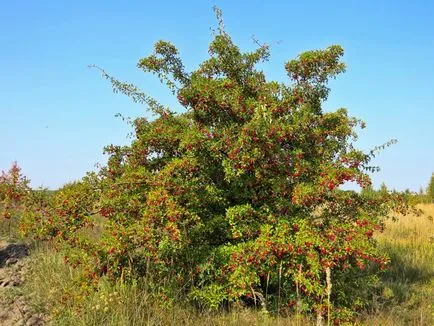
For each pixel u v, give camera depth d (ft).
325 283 22.26
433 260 38.78
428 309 24.73
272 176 23.43
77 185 24.38
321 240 21.06
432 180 116.67
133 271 22.68
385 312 23.97
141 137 25.11
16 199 24.86
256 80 25.40
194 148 22.50
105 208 22.25
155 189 21.54
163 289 21.04
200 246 22.97
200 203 22.97
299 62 24.66
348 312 21.94
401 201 23.84
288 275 22.47
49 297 21.68
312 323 21.71
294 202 21.90
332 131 24.09
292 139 23.68
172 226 19.94
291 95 24.47
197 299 22.13
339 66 24.34
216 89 23.81
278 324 20.38
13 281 24.47
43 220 22.79
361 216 22.29
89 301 20.44
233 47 25.93
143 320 19.44
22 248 30.09
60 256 26.89
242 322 20.86
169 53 27.02
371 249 20.75
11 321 19.83
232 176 22.95
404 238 49.42
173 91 26.61
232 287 22.20
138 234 20.39
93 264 21.06
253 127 21.38
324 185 21.52
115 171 26.08
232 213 22.41
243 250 21.03
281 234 21.22
